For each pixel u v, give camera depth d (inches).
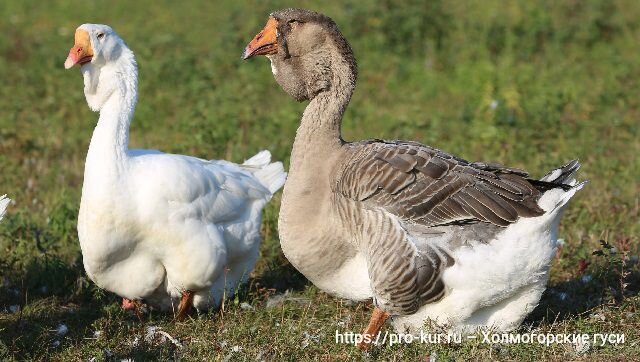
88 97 464.1
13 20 1220.5
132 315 484.1
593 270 493.0
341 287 442.6
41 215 608.4
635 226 559.8
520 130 743.7
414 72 929.5
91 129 814.5
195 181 462.0
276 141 723.4
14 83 948.0
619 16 1053.2
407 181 411.2
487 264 402.6
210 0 1261.1
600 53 967.6
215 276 470.0
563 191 401.1
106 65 462.6
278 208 583.5
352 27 1035.3
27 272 518.0
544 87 831.1
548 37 1005.2
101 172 445.7
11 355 426.3
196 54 1018.7
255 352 425.7
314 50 445.4
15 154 745.0
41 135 797.9
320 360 418.9
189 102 860.0
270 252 549.0
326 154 438.0
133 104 466.3
